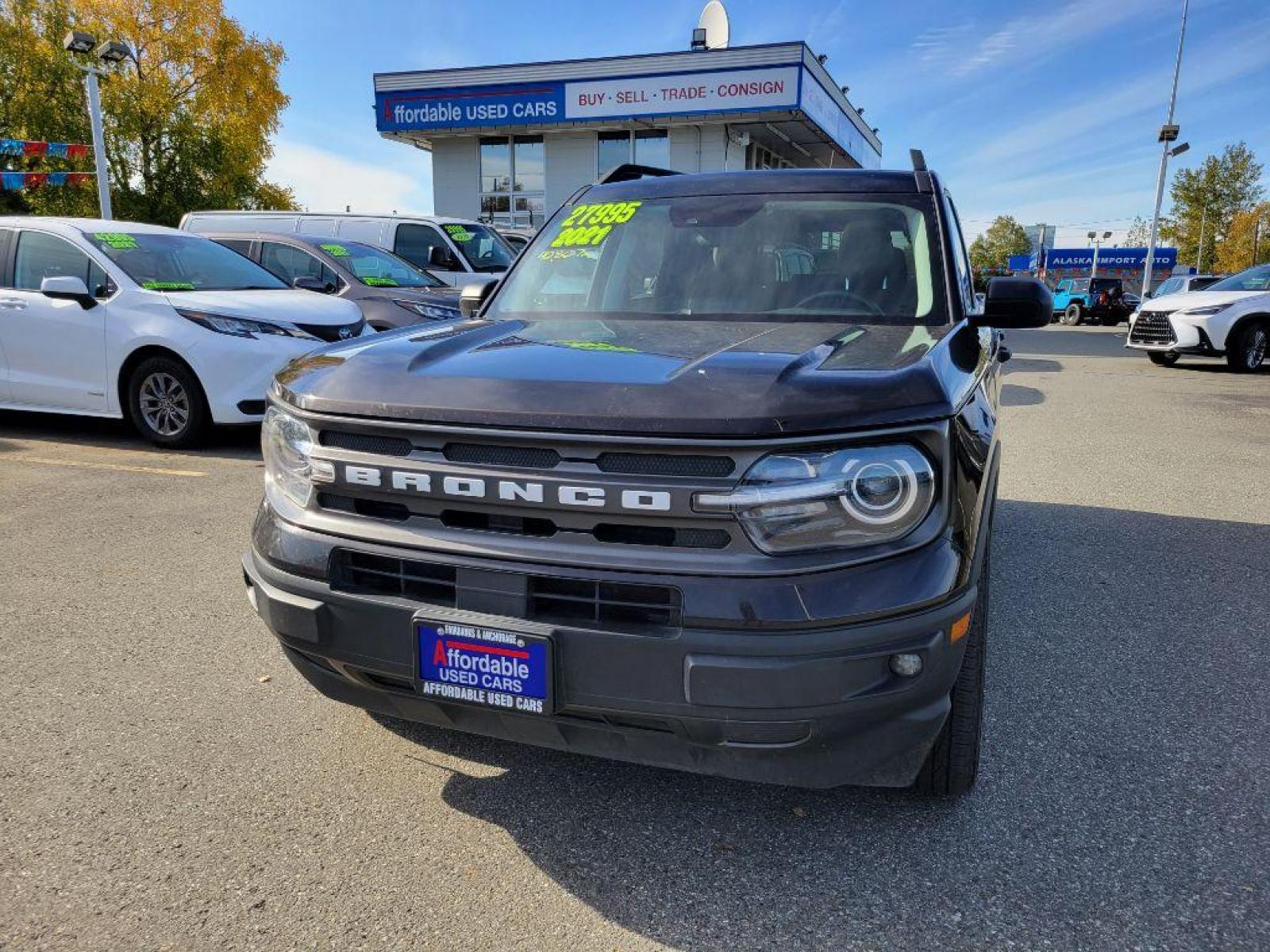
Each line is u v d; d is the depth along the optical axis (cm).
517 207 2219
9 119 2625
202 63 2869
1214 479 645
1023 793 248
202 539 468
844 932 196
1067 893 207
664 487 177
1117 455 732
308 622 208
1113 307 3356
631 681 183
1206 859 219
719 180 348
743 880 213
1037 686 315
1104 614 384
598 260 328
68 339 697
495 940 193
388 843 226
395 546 198
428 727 284
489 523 193
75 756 264
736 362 206
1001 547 480
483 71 2044
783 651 175
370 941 192
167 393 687
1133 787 252
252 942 191
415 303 935
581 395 188
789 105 1870
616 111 1984
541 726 199
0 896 204
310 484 212
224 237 991
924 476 182
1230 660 338
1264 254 5253
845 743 188
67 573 418
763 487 174
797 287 298
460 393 196
